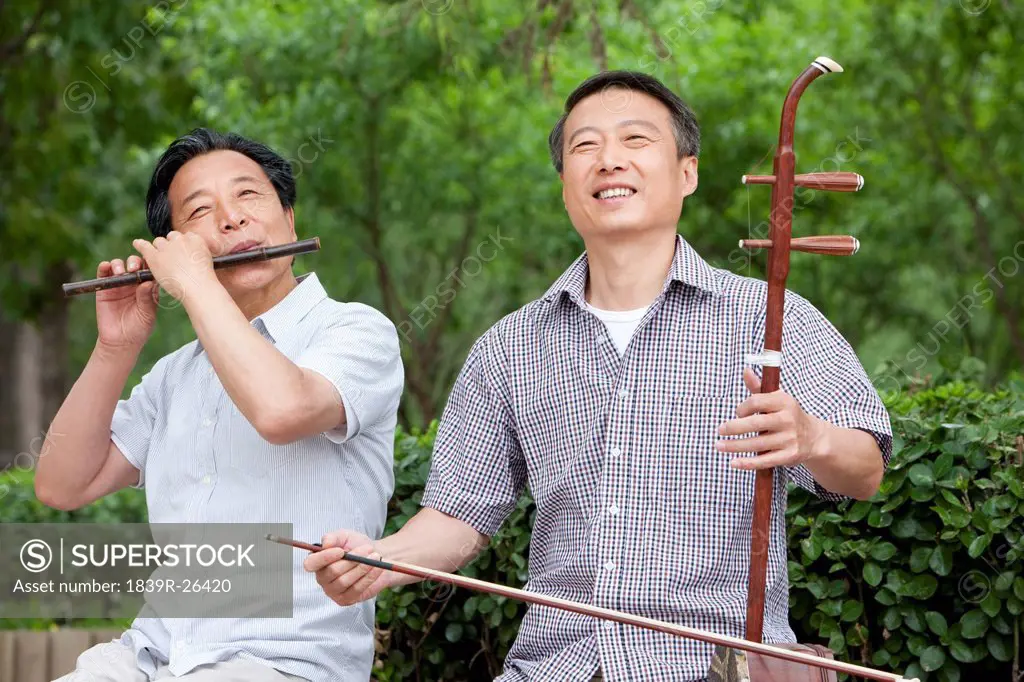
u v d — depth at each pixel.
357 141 10.16
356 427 2.79
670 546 2.61
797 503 3.25
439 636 3.67
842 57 10.13
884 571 3.18
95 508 5.78
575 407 2.75
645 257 2.79
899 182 10.71
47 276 10.99
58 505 3.14
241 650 2.73
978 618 3.07
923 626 3.14
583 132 2.78
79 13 9.37
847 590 3.21
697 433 2.66
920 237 10.88
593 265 2.84
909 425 3.24
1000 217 10.79
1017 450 3.09
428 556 2.83
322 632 2.79
